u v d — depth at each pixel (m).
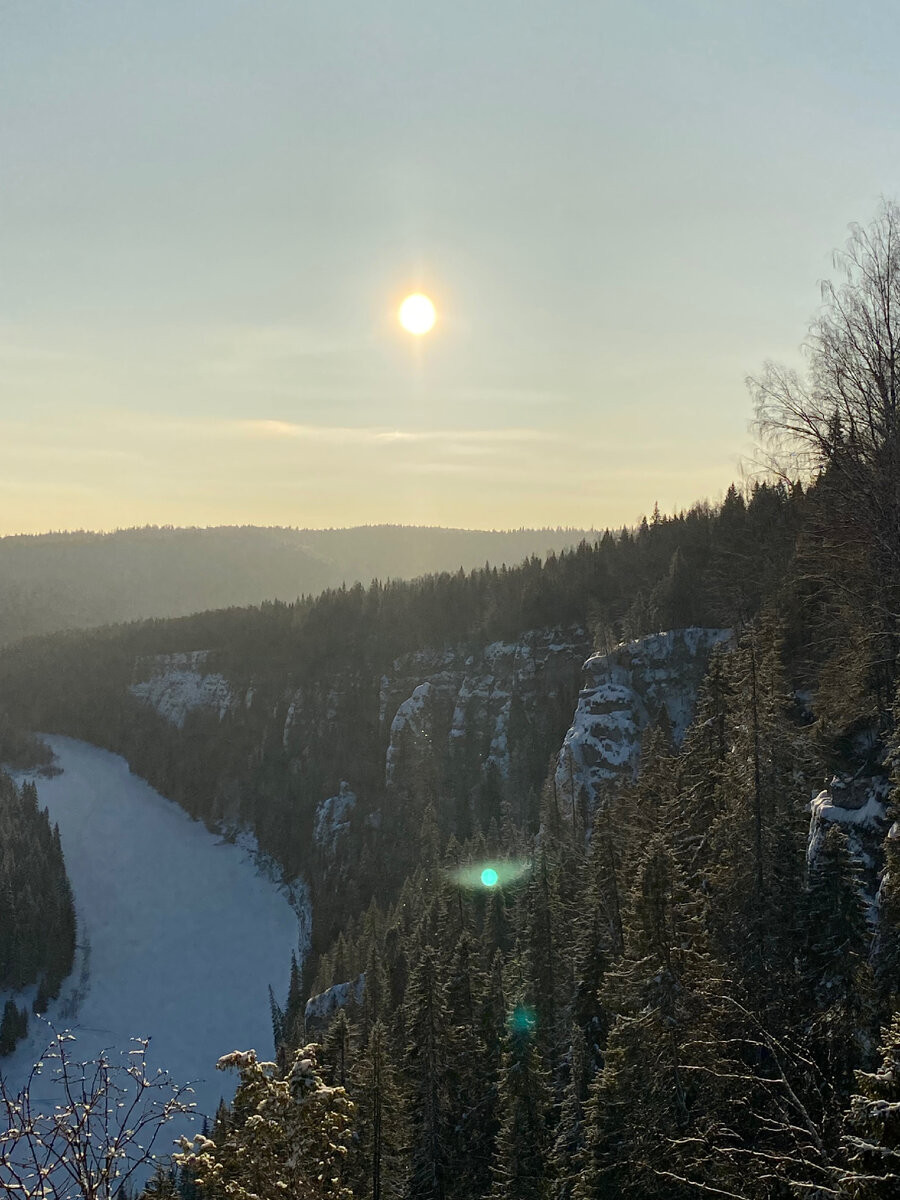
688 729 43.72
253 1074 13.95
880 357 32.75
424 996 37.69
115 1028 123.69
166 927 153.38
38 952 132.50
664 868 26.55
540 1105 33.75
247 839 191.00
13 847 152.38
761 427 36.00
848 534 36.00
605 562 164.88
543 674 164.50
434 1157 36.06
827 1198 14.33
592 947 36.12
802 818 29.58
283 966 142.00
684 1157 22.38
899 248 32.56
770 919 27.25
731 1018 22.83
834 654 37.91
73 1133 11.09
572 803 98.31
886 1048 13.42
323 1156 13.95
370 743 192.25
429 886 94.81
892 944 22.00
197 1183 13.19
